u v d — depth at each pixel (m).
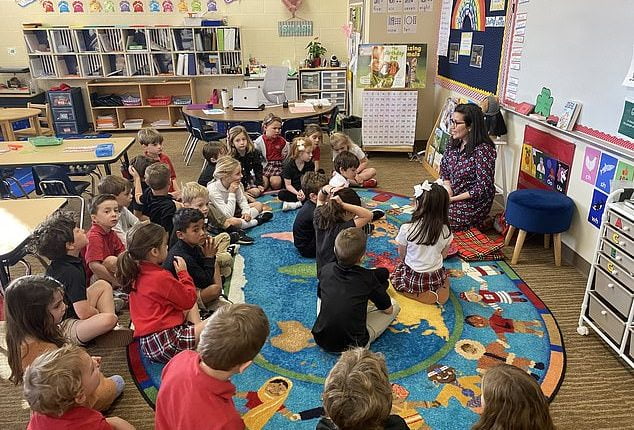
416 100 5.39
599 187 2.86
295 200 4.20
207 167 4.04
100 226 2.64
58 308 1.88
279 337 2.44
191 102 7.11
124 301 2.72
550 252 3.35
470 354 2.30
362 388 1.30
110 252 2.67
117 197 2.91
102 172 5.28
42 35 6.78
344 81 7.08
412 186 4.70
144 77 7.00
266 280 2.97
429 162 5.21
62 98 6.76
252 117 4.91
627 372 2.21
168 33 6.80
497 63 4.07
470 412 1.96
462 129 3.54
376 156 5.71
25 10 6.76
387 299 2.31
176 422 1.52
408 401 2.02
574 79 3.04
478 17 4.41
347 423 1.30
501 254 3.28
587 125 2.95
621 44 2.62
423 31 5.58
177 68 6.96
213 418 1.49
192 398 1.50
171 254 2.45
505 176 4.01
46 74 6.89
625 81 2.59
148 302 2.17
